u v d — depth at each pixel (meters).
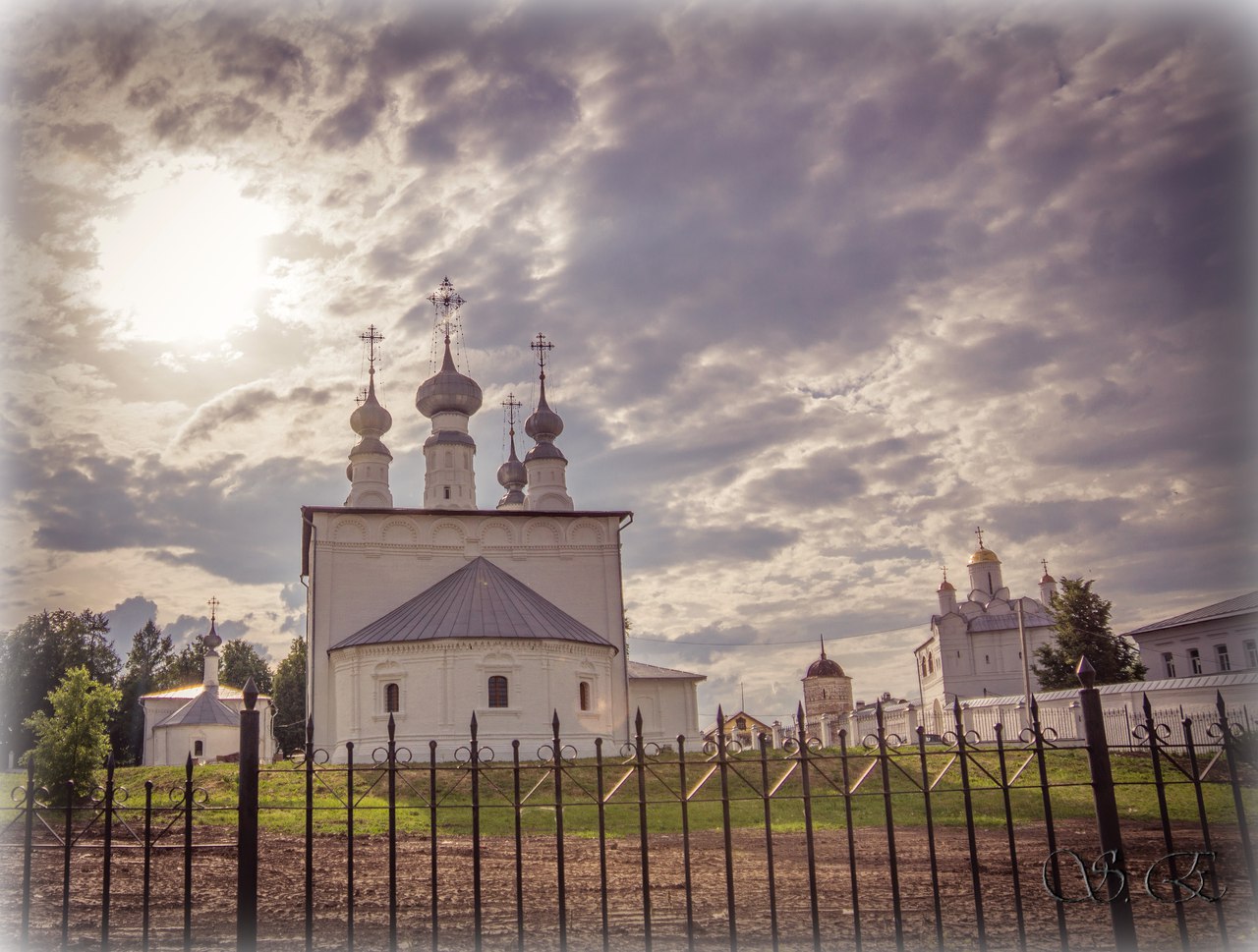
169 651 95.44
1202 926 12.00
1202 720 31.56
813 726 86.31
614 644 49.03
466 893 14.38
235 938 11.93
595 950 11.16
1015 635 77.62
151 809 9.52
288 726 85.25
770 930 11.91
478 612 43.16
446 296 59.56
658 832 21.89
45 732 29.45
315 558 46.75
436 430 57.81
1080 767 29.48
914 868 15.93
